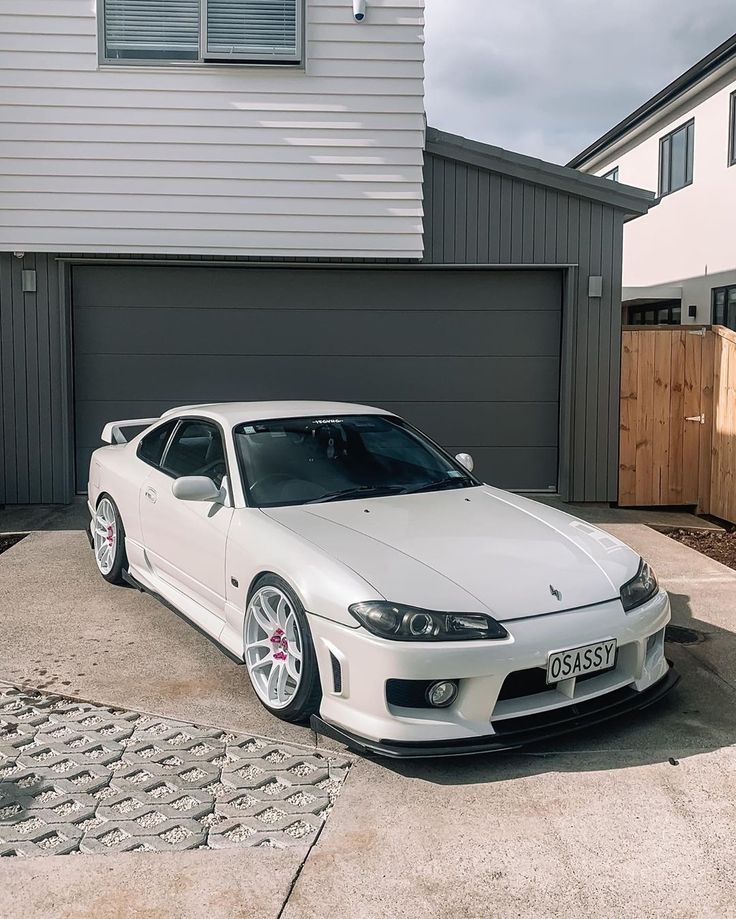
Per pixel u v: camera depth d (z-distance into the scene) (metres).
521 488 8.95
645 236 17.66
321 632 3.60
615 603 3.79
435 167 8.46
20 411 8.53
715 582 6.23
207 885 2.75
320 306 8.72
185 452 5.25
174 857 2.89
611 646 3.67
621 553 4.18
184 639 4.97
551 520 4.50
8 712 3.99
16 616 5.34
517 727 3.49
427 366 8.81
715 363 8.48
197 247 8.09
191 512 4.73
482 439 8.89
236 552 4.23
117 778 3.40
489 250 8.55
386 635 3.39
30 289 8.38
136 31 7.89
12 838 2.99
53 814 3.15
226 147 8.00
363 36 7.94
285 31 7.91
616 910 2.64
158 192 8.02
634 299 15.90
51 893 2.70
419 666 3.35
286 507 4.44
